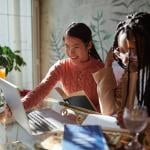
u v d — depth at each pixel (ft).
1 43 9.77
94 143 3.01
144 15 4.52
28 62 10.53
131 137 3.21
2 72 6.54
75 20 9.22
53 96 8.20
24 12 10.07
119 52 4.77
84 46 5.36
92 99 5.34
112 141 3.15
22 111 3.54
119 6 7.63
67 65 5.69
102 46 8.38
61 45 9.76
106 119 3.89
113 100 4.51
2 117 4.27
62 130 3.50
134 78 4.47
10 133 3.80
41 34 10.75
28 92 5.20
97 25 8.46
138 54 4.36
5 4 9.61
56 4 9.85
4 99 4.36
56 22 9.97
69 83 5.63
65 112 4.39
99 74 4.73
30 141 3.49
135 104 4.49
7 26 9.79
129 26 4.40
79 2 8.95
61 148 3.03
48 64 10.66
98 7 8.30
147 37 4.31
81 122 3.91
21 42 10.20
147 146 3.10
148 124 3.49
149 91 4.44
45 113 4.37
